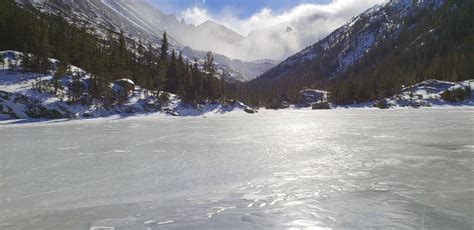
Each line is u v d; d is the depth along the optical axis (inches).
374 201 487.5
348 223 404.5
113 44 4515.3
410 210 450.0
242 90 6535.4
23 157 860.6
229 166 738.8
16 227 398.0
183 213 441.7
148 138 1277.1
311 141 1149.1
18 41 3452.3
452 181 597.3
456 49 7047.2
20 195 529.3
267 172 678.5
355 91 5895.7
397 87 5393.7
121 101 2839.6
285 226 394.9
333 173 665.6
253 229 385.7
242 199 502.0
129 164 765.9
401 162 767.7
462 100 4628.4
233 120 2474.2
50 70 2910.9
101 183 598.9
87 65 3284.9
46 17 5876.0
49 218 427.5
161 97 3233.3
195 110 3380.9
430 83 5241.1
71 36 4060.0
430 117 2386.8
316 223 404.5
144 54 5438.0
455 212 441.7
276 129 1637.6
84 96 2659.9
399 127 1624.0
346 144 1064.8
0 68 2704.2
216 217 425.7
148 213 442.6
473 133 1331.2
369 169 697.0
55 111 2377.0
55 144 1110.4
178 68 4274.1
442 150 927.0
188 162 787.4
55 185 587.5
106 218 425.1
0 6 3676.2
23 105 2298.2
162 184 590.2
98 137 1315.2
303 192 536.4
